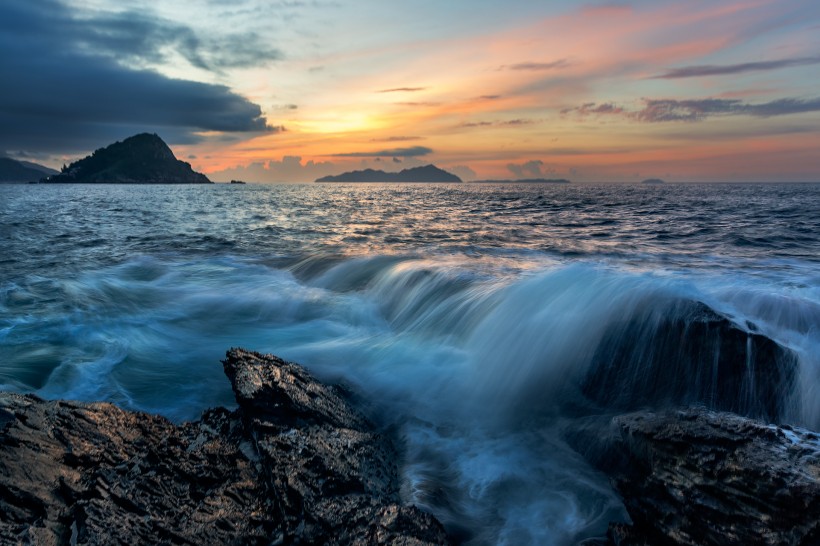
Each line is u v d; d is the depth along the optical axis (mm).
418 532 4934
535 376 8727
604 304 9156
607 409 7832
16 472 5453
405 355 10164
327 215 47781
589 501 6117
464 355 9859
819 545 3977
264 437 6402
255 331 12367
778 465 4551
